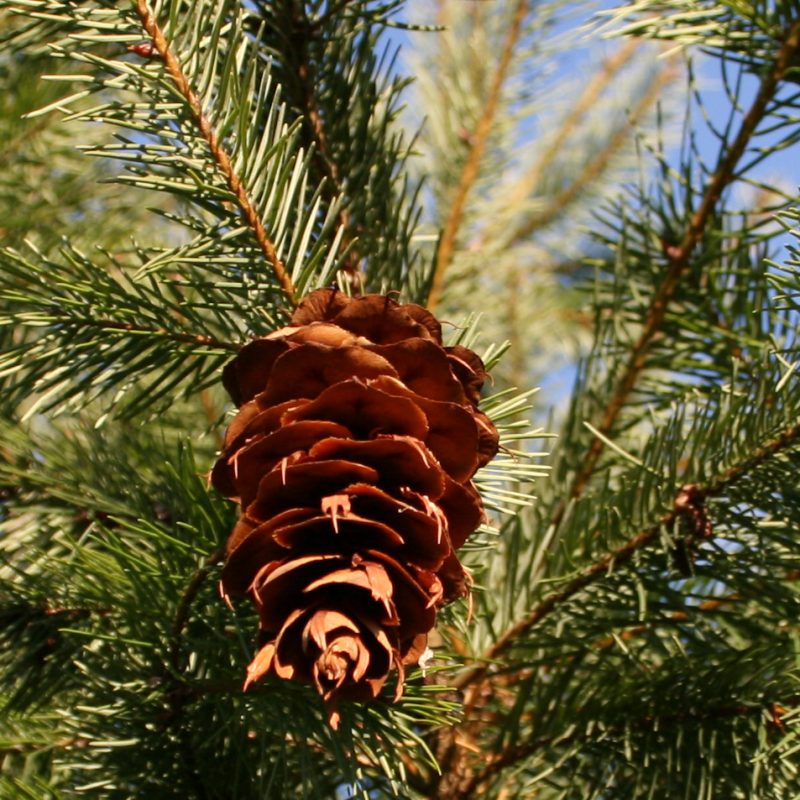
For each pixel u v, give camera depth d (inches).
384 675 15.4
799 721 16.8
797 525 17.8
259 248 17.2
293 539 15.5
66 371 17.4
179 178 17.0
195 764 17.0
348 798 16.6
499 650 18.8
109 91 23.6
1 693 18.0
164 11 17.1
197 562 16.6
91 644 17.3
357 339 15.9
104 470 18.7
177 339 17.4
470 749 18.4
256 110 17.5
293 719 16.2
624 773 17.8
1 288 17.3
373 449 15.6
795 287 16.6
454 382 15.9
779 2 18.8
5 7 17.0
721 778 17.4
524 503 17.3
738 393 18.8
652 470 18.1
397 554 15.6
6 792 17.3
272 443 15.6
